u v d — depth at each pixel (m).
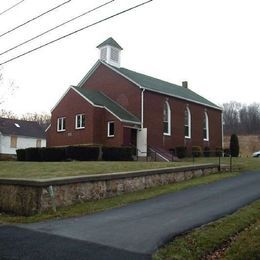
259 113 121.12
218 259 8.02
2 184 13.86
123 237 9.24
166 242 8.79
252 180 18.66
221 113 42.97
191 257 7.99
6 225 10.97
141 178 16.73
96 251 8.15
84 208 13.02
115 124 30.44
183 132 36.44
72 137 32.03
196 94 42.94
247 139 98.62
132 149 28.69
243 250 8.27
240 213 11.30
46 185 12.70
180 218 11.05
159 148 32.81
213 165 22.19
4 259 7.59
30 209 12.71
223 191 15.60
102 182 14.84
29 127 57.69
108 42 35.09
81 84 36.22
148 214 11.82
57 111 33.72
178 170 19.00
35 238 9.24
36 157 28.86
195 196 14.70
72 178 13.58
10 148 53.34
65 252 8.07
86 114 31.22
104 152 27.34
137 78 34.59
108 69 34.47
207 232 9.41
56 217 11.93
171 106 35.22
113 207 13.25
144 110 31.98
